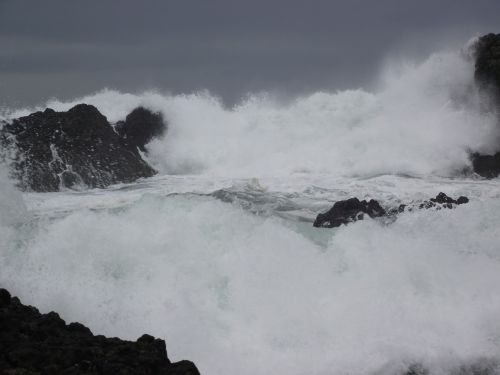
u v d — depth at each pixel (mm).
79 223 22391
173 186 38062
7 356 15031
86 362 15172
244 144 45438
